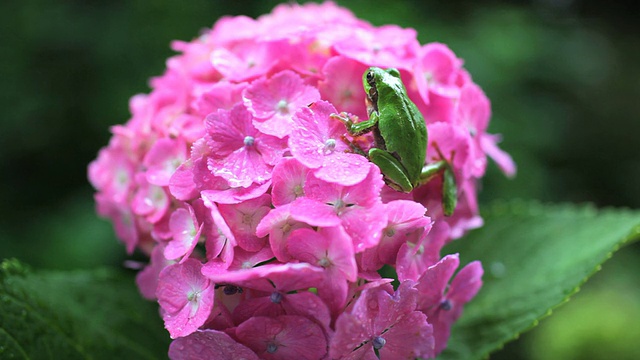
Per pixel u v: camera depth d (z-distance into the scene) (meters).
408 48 0.38
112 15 0.86
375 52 0.37
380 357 0.34
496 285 0.42
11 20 0.83
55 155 0.81
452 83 0.38
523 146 0.92
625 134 1.21
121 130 0.40
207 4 0.90
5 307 0.36
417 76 0.36
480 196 0.83
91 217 0.72
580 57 1.20
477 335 0.40
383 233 0.33
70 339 0.38
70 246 0.70
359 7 0.91
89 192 0.76
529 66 1.06
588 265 0.40
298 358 0.33
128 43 0.84
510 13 1.10
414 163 0.35
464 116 0.38
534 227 0.43
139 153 0.39
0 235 0.74
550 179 1.00
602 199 1.18
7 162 0.79
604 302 0.69
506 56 0.98
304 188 0.33
